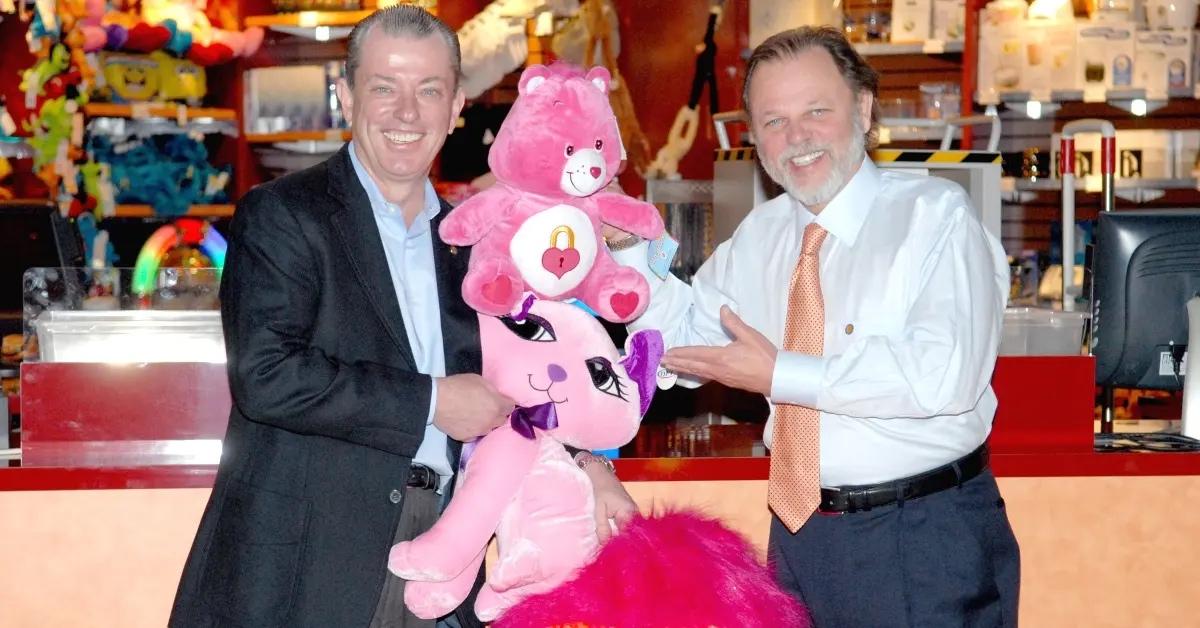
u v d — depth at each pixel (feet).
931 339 6.47
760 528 8.08
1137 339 9.14
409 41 6.36
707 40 19.02
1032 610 8.26
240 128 18.19
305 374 6.04
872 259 6.80
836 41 6.79
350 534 6.23
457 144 17.72
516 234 6.42
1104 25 16.70
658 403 11.85
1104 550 8.29
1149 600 8.33
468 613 6.89
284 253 6.23
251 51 17.92
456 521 6.23
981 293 6.65
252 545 6.19
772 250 7.39
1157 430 10.50
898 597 6.68
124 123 16.99
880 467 6.70
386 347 6.37
